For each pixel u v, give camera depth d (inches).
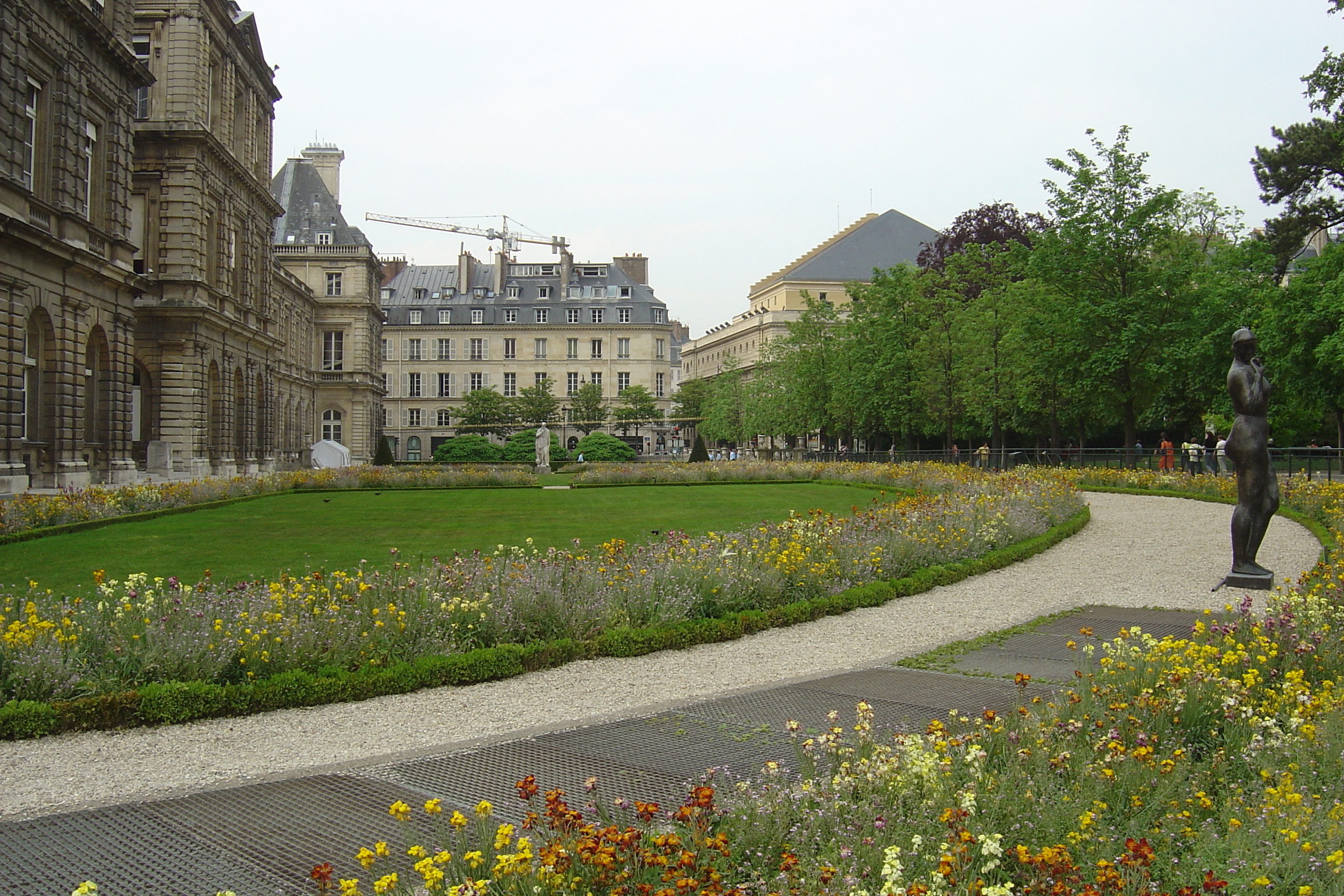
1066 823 215.0
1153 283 1610.5
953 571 672.4
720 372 4665.4
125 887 220.2
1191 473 1491.1
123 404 1497.3
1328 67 1238.9
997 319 1940.2
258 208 2222.0
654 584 541.0
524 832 243.6
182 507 1200.2
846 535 695.1
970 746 258.8
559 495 1526.8
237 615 432.8
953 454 2052.2
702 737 326.6
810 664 454.3
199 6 1797.5
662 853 202.7
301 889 218.8
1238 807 227.0
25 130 1205.1
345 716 379.9
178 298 1790.1
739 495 1456.7
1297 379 1402.6
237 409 2114.9
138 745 345.1
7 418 1149.1
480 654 433.4
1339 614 404.2
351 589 497.0
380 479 1771.7
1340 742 253.6
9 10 1150.3
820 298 4357.8
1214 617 470.9
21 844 245.4
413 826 251.9
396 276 4722.0
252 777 305.1
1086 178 1620.3
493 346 4544.8
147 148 1785.2
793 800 233.3
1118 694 317.1
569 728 341.4
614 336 4557.1
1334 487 980.6
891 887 182.2
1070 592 624.4
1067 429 2363.4
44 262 1244.5
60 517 971.3
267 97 2287.2
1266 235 1937.7
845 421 2625.5
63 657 392.2
